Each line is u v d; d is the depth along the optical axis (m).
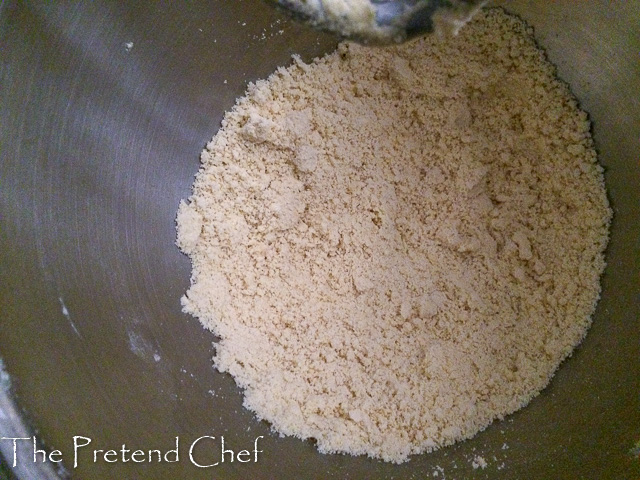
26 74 0.14
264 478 0.16
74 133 0.15
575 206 0.18
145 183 0.17
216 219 0.18
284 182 0.18
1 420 0.13
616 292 0.17
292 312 0.17
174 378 0.16
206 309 0.17
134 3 0.15
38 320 0.14
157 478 0.14
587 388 0.16
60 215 0.15
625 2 0.16
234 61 0.18
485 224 0.18
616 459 0.15
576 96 0.18
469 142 0.18
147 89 0.17
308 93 0.18
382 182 0.18
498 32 0.18
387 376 0.17
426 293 0.18
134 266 0.17
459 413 0.17
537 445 0.16
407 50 0.18
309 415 0.17
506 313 0.17
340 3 0.10
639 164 0.17
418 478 0.16
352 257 0.18
